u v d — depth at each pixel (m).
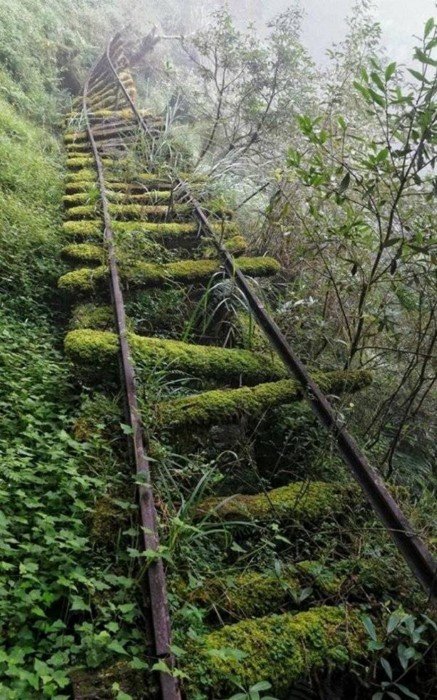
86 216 5.67
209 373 3.76
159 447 2.97
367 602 2.63
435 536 3.05
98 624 2.14
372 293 4.11
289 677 2.20
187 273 4.75
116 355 3.61
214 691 2.09
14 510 2.58
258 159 7.12
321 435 3.51
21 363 3.63
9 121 7.48
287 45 7.32
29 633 2.09
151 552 2.22
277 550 2.87
